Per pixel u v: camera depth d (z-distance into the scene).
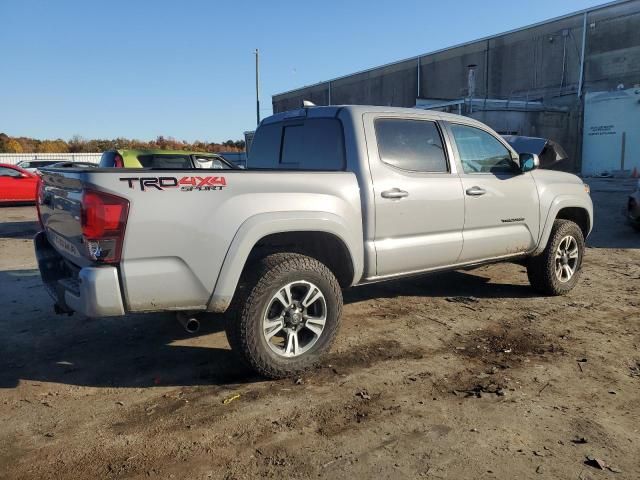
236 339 3.71
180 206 3.41
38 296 6.31
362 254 4.31
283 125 5.17
